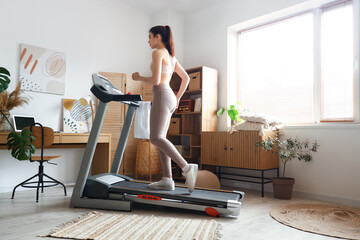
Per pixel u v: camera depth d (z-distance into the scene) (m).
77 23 4.04
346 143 3.10
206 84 4.16
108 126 4.18
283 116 3.85
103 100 2.47
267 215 2.45
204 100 4.12
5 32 3.38
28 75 3.53
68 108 3.85
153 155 4.23
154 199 2.42
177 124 4.43
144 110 2.72
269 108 4.00
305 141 3.43
